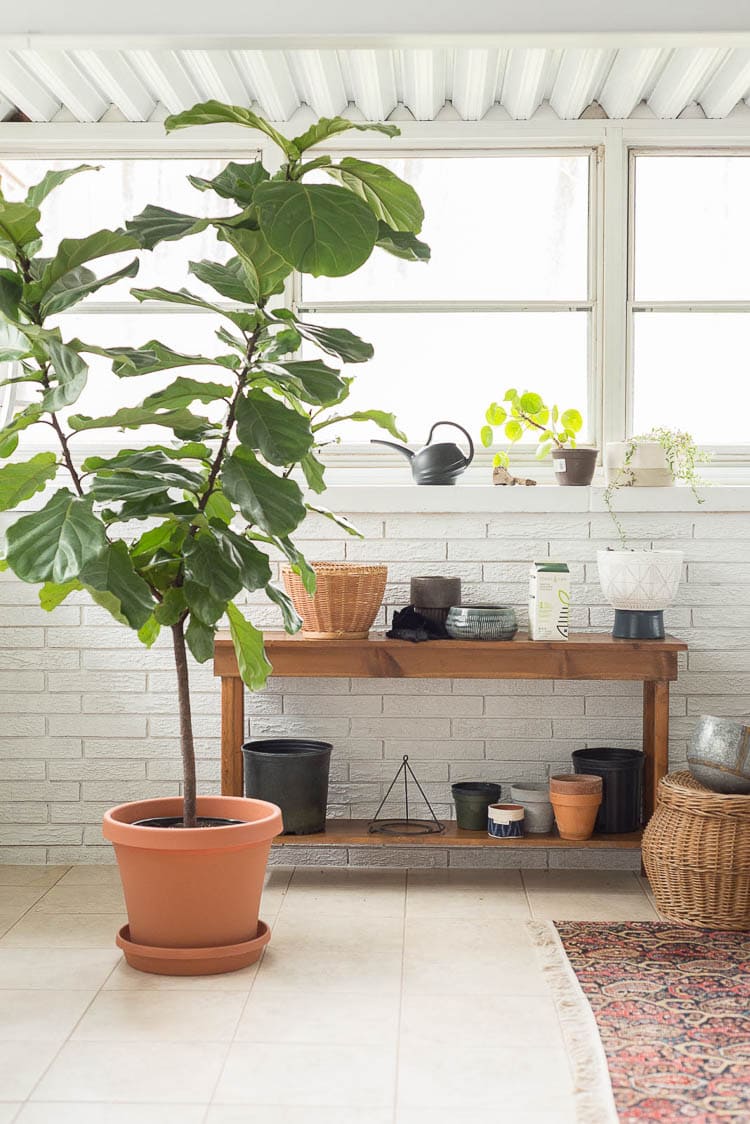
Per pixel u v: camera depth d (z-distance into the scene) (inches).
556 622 163.3
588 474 177.8
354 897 161.9
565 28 130.4
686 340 185.8
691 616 176.9
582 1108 99.0
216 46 133.3
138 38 131.3
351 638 163.8
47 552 113.7
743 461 185.0
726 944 140.4
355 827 171.0
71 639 179.6
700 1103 99.4
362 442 187.0
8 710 180.4
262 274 123.8
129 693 179.8
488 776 178.4
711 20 130.2
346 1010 121.0
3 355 121.9
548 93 178.5
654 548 176.9
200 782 180.4
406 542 178.5
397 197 126.6
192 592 125.3
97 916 153.9
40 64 161.8
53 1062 108.6
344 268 113.8
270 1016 119.4
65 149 185.9
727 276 185.6
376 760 179.0
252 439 121.0
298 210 114.3
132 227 122.6
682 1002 121.6
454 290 185.9
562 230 185.2
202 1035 114.7
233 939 133.3
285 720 179.2
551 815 168.1
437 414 187.0
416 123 181.5
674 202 185.2
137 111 179.2
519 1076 106.1
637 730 177.5
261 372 126.3
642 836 163.6
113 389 188.1
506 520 177.8
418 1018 119.0
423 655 162.1
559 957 135.5
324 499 177.0
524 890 165.5
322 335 125.8
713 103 176.4
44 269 123.1
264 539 135.6
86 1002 123.0
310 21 131.0
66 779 180.7
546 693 177.8
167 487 123.1
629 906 157.6
